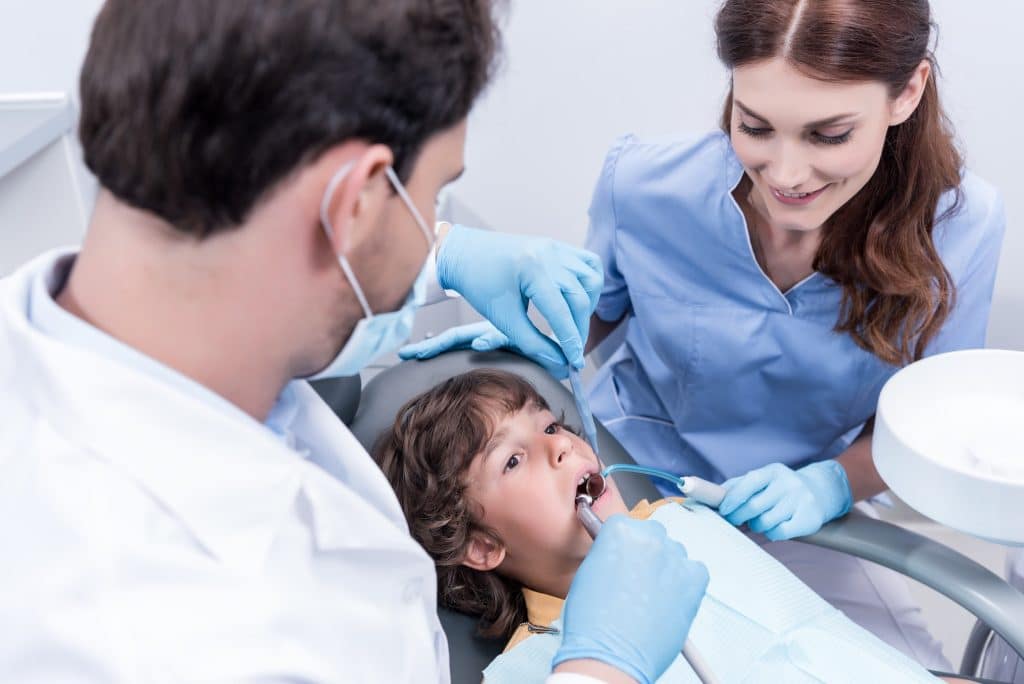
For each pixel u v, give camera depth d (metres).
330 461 0.76
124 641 0.51
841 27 0.92
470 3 0.56
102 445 0.54
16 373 0.56
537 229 1.77
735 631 1.09
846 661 1.06
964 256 1.24
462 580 1.18
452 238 1.22
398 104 0.53
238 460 0.57
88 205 1.53
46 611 0.51
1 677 0.51
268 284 0.55
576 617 0.80
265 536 0.58
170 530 0.55
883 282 1.19
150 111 0.49
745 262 1.29
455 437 1.17
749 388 1.39
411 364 1.33
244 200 0.51
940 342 1.30
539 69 1.59
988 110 1.55
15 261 1.56
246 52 0.48
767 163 1.05
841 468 1.30
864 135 1.00
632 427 1.55
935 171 1.13
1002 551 1.98
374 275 0.59
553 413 1.25
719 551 1.17
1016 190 1.62
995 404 1.12
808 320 1.30
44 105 1.47
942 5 1.47
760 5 0.95
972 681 1.14
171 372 0.56
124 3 0.51
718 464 1.46
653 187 1.32
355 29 0.50
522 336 1.21
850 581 1.45
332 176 0.53
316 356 0.62
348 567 0.67
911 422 1.11
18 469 0.54
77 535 0.52
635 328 1.51
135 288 0.55
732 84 1.13
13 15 1.48
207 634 0.53
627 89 1.59
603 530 0.86
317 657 0.58
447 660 0.84
